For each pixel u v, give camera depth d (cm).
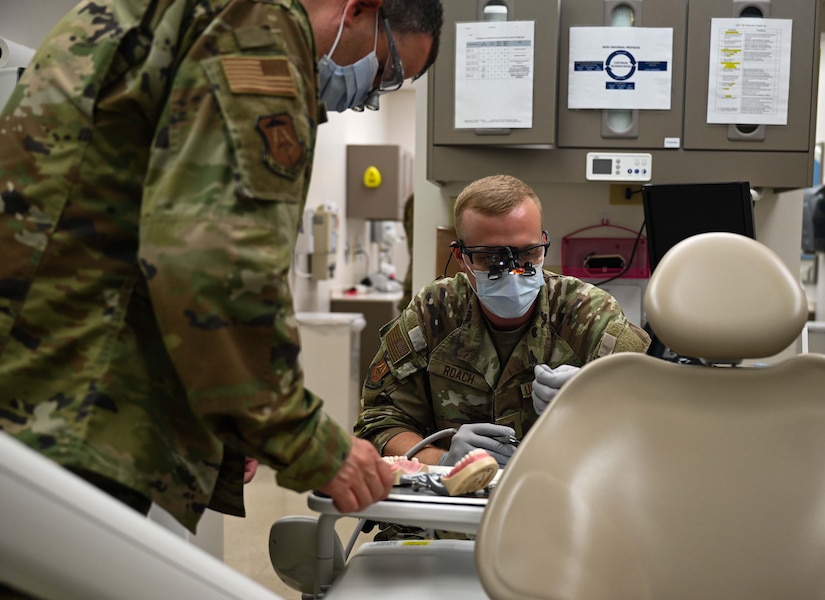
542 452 97
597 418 101
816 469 98
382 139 809
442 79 224
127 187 93
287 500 361
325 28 110
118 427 91
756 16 223
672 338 102
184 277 85
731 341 100
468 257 161
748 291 101
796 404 101
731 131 224
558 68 225
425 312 174
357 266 705
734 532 97
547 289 171
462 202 161
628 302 242
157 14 94
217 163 87
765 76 222
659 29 222
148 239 86
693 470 99
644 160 226
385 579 103
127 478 90
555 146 227
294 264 488
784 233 244
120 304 92
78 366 91
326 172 567
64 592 67
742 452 100
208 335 85
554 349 167
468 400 171
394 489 111
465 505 103
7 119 93
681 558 96
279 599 80
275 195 89
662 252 198
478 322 169
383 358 176
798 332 101
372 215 642
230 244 85
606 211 246
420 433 174
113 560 68
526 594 88
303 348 462
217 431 89
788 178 225
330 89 115
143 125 93
